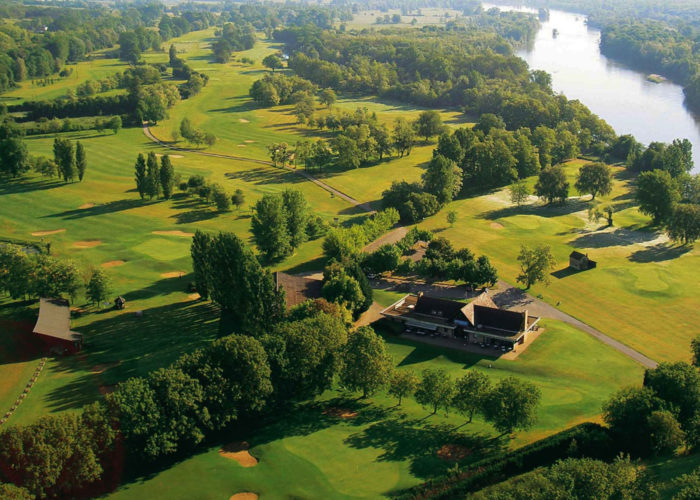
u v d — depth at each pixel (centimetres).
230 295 10956
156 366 9662
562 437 7381
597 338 11131
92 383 9194
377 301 12525
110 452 7244
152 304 12012
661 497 6175
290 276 12044
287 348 8925
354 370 8844
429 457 7519
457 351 10588
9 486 6012
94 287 11556
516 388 7844
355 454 7581
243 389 8194
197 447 7819
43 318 10525
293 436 7994
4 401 8725
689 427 7612
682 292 12900
